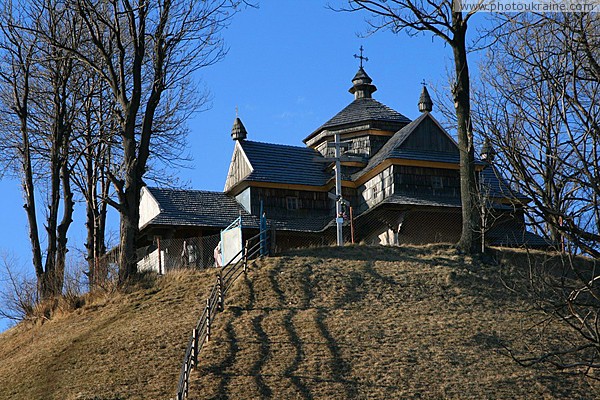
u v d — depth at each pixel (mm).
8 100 40719
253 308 31875
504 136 17688
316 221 45875
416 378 26344
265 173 46188
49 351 30266
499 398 25234
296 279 34062
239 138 48500
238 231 38312
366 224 44688
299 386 25766
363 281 34000
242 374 26484
